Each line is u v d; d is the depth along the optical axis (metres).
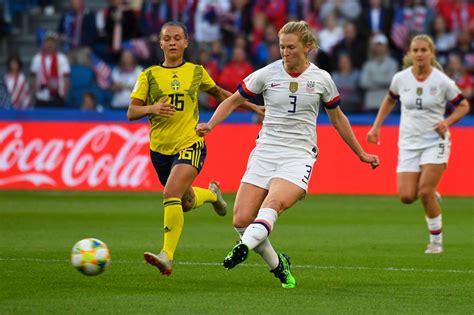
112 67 79.62
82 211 56.28
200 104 74.25
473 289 29.88
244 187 29.47
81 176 68.44
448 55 76.25
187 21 81.62
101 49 80.31
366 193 66.69
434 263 36.25
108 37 80.38
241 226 29.05
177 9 81.69
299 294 28.64
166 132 33.59
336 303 27.09
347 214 56.00
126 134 68.19
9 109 69.31
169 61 34.16
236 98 29.80
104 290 29.08
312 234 46.38
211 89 34.75
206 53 75.50
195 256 37.78
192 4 81.81
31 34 90.75
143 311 25.62
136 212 55.91
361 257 37.91
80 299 27.39
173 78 33.78
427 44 41.25
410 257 38.06
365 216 54.97
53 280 31.00
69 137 68.75
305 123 29.44
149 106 32.25
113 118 68.38
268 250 29.38
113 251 39.03
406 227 49.66
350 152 66.81
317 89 29.27
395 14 78.50
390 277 32.50
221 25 81.62
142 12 81.56
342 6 80.75
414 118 41.47
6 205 59.44
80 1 81.19
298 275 32.88
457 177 65.69
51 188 68.56
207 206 60.72
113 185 68.12
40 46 85.81
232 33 80.94
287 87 29.20
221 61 76.38
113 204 60.34
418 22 78.38
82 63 79.44
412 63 42.28
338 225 50.47
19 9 91.12
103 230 47.03
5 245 40.72
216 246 41.22
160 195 65.88
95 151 68.38
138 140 68.00
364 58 75.94
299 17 80.94
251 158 29.86
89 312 25.42
